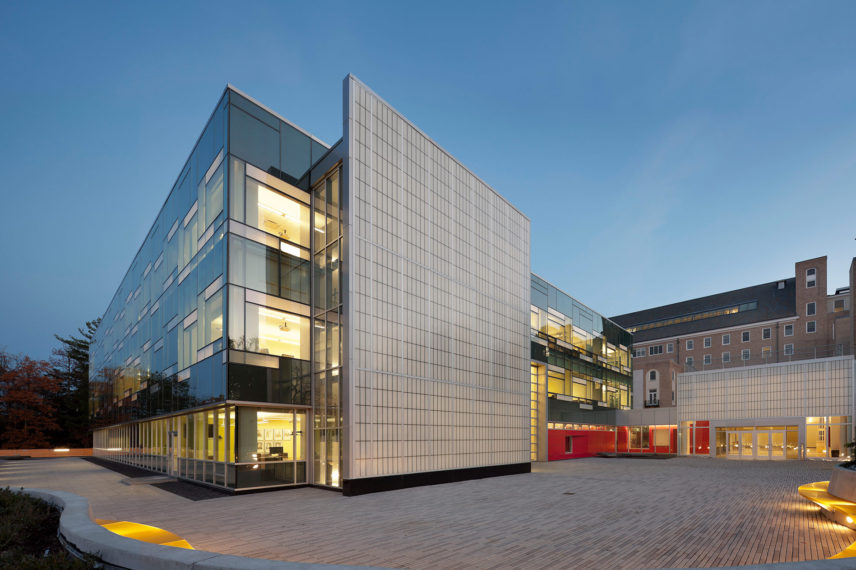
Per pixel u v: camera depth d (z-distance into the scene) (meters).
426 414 20.19
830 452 36.84
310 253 20.23
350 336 17.38
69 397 59.91
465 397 22.56
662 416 45.56
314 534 10.64
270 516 12.73
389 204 19.75
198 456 19.48
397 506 14.37
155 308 26.72
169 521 12.03
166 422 24.11
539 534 10.70
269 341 18.11
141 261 31.14
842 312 63.22
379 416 18.02
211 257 18.52
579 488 18.81
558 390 38.25
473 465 22.47
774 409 39.66
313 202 20.38
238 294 17.27
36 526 9.47
